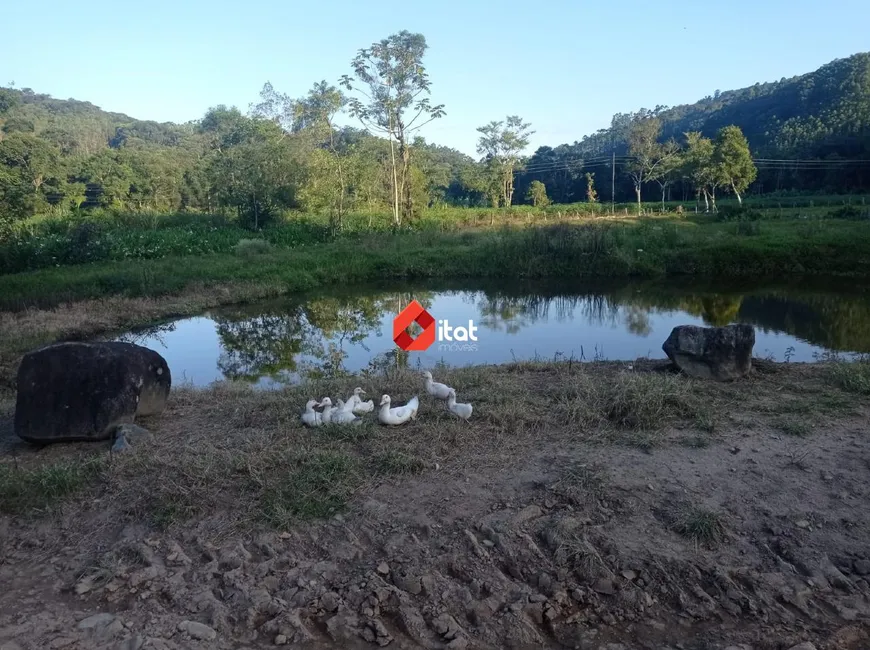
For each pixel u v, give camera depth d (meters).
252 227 35.22
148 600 3.65
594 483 4.68
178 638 3.35
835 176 55.16
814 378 7.17
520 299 18.97
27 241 22.33
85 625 3.42
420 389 6.99
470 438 5.56
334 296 19.69
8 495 4.73
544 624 3.50
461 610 3.56
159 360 6.48
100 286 17.33
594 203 55.66
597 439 5.52
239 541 4.17
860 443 5.38
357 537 4.20
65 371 5.79
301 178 36.94
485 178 63.97
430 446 5.38
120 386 5.87
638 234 25.47
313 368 11.30
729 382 7.09
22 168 39.56
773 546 4.04
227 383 8.62
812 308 16.11
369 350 12.78
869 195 48.91
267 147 37.06
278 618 3.46
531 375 7.75
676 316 15.70
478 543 4.07
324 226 33.03
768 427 5.75
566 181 75.88
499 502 4.53
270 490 4.67
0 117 49.47
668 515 4.32
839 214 34.09
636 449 5.35
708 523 4.12
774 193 56.34
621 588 3.68
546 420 5.93
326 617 3.52
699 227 30.83
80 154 65.31
